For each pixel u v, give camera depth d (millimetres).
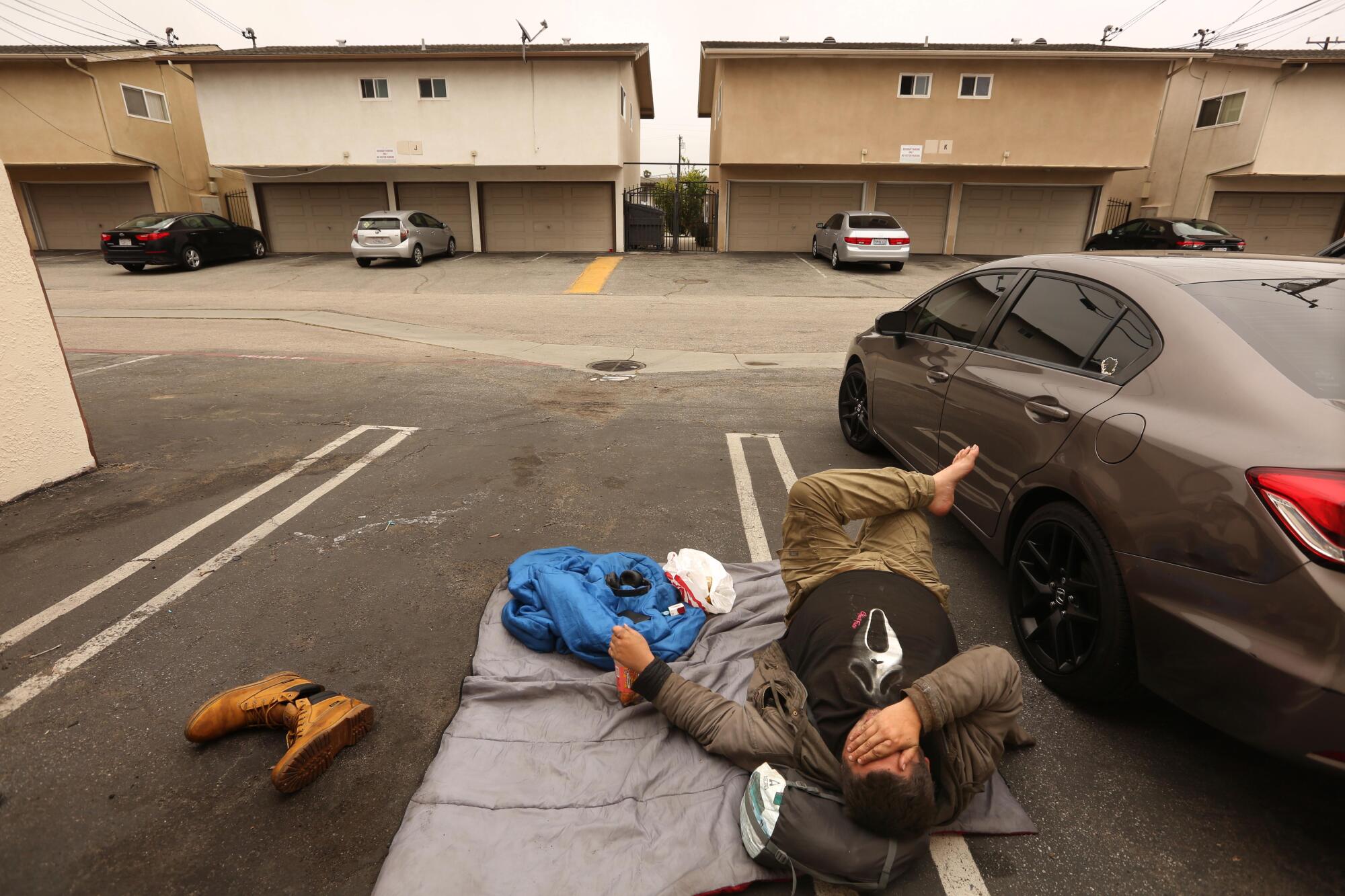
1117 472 2309
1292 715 1737
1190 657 2010
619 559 3365
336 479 4633
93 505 4156
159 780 2193
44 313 4254
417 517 4082
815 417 6250
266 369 7875
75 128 20766
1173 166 23031
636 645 2320
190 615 3061
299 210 22938
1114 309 2736
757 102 20094
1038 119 20000
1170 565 2064
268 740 2369
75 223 23406
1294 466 1796
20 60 19766
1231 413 2047
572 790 2152
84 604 3135
